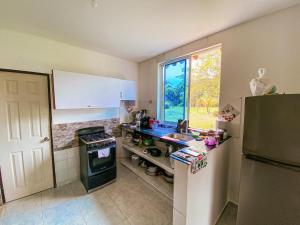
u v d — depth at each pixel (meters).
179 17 1.69
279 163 1.07
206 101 2.40
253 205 1.23
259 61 1.72
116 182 2.60
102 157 2.42
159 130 2.75
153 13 1.62
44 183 2.37
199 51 2.37
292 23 1.50
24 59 2.09
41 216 1.84
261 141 1.14
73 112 2.61
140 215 1.86
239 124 1.93
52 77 2.24
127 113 3.48
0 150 2.00
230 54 1.95
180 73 2.77
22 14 1.62
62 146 2.51
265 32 1.66
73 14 1.63
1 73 1.94
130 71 3.45
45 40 2.25
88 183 2.29
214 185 1.68
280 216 1.09
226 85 2.02
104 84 2.64
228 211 1.94
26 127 2.17
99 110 2.97
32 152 2.24
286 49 1.54
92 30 2.00
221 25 1.88
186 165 1.24
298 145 0.97
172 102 2.98
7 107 2.02
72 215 1.86
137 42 2.41
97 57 2.86
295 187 1.01
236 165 1.99
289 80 1.54
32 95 2.18
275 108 1.05
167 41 2.37
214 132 1.89
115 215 1.86
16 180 2.13
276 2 1.42
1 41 1.92
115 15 1.65
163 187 2.34
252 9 1.54
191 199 1.31
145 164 2.98
